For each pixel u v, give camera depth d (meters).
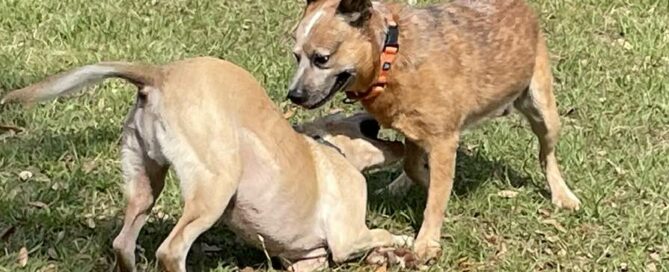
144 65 6.71
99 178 8.40
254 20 11.68
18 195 8.15
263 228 7.07
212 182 6.59
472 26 7.98
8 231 7.70
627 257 7.85
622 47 11.43
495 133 9.42
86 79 6.60
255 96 6.90
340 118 7.86
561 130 9.55
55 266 7.42
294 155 7.04
